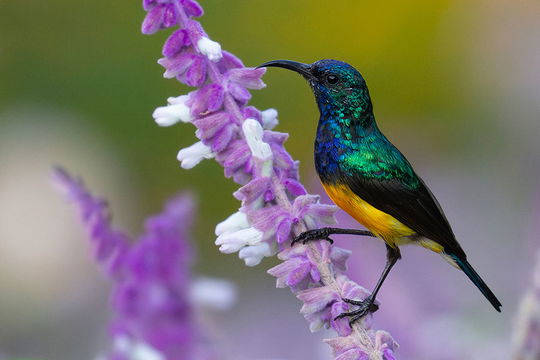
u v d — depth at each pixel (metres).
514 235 11.64
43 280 12.27
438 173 14.13
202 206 14.88
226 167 4.52
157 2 4.53
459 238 12.19
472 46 16.66
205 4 17.00
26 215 12.62
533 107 15.74
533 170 13.89
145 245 5.54
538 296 4.96
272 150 4.57
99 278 12.11
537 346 4.93
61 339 11.66
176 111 4.53
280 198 4.47
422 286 9.27
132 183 15.16
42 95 15.83
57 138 15.09
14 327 12.02
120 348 5.47
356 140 6.29
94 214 5.51
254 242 4.38
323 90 6.31
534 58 16.03
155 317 5.50
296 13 17.12
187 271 5.66
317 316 4.27
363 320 4.19
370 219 6.32
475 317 8.52
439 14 17.02
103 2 16.25
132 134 15.57
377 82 17.03
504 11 16.47
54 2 16.08
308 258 4.36
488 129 15.71
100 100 15.81
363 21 17.14
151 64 15.97
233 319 11.69
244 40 17.03
